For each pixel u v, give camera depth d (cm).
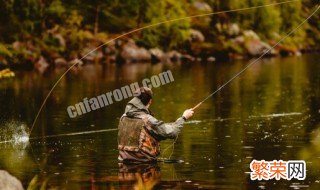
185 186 1095
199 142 1536
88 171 1223
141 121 1291
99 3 5788
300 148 1445
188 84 3494
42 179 1159
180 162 1296
